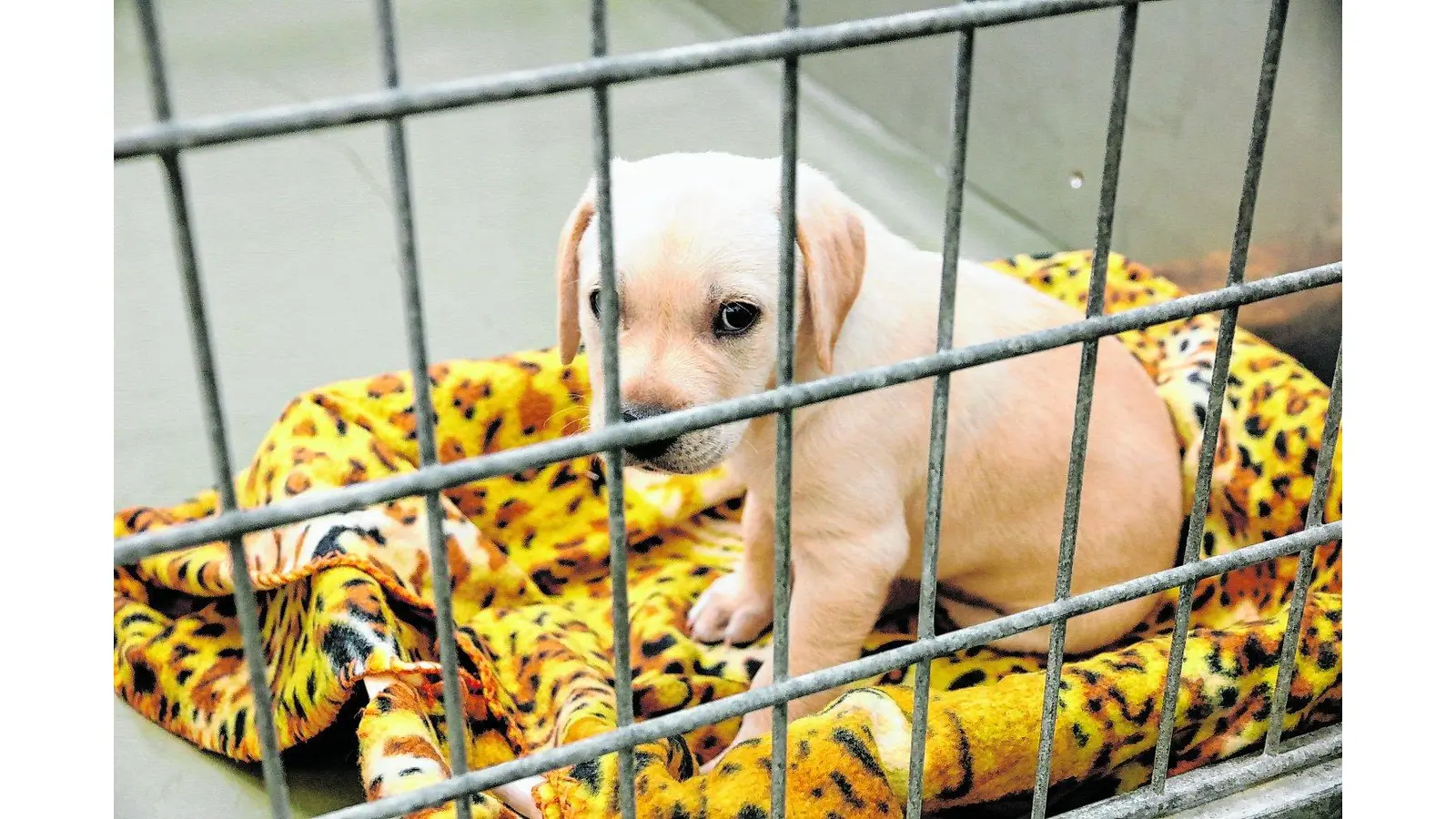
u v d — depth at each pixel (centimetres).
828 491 86
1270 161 115
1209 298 58
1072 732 74
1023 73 149
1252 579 96
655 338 76
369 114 43
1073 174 145
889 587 94
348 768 87
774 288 77
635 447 75
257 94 183
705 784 70
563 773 71
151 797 85
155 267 150
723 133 173
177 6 210
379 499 46
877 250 87
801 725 72
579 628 98
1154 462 95
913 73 166
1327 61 106
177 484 117
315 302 144
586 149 172
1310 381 97
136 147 41
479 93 44
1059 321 93
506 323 140
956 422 89
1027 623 59
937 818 79
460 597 97
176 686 90
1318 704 80
